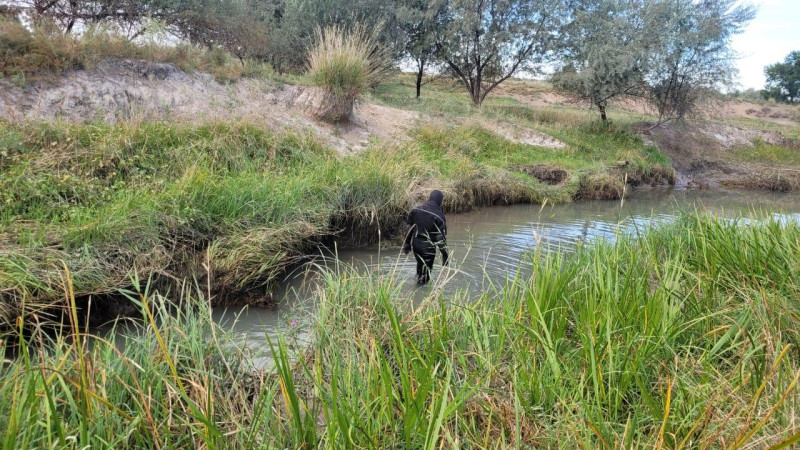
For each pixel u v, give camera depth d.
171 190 7.00
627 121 24.06
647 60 19.70
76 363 2.91
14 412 2.17
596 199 15.40
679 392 2.93
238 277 5.93
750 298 4.04
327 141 12.48
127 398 2.99
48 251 5.22
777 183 19.81
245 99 12.59
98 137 8.36
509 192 13.66
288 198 7.62
